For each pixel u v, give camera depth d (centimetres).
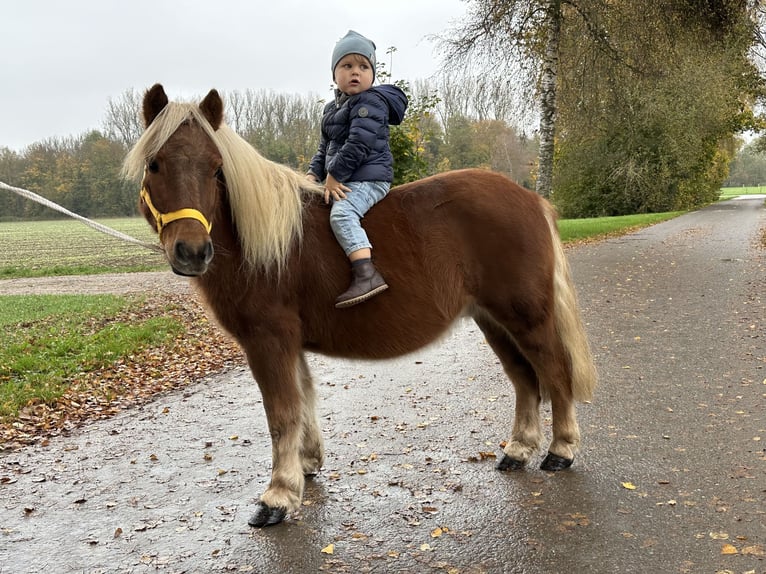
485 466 412
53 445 477
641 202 3631
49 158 5491
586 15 1830
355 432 485
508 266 372
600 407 509
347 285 349
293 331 346
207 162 304
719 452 410
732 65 3172
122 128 4766
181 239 291
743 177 13062
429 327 366
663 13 1844
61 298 1238
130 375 665
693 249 1641
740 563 286
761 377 562
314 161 408
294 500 348
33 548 325
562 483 379
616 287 1106
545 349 386
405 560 305
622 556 298
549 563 296
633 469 393
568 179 3697
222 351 784
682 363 624
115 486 400
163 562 309
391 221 363
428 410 529
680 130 3369
